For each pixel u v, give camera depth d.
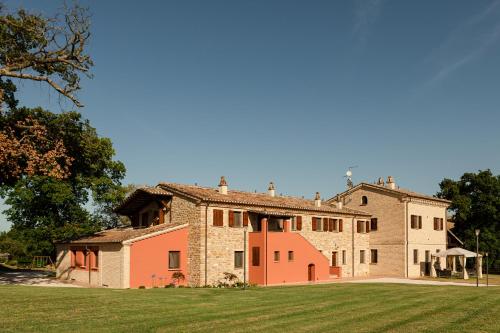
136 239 31.03
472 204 58.00
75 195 51.47
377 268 48.69
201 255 32.97
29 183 48.69
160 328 14.05
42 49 29.20
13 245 67.00
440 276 48.12
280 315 16.77
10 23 27.55
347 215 46.28
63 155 31.83
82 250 35.56
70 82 30.19
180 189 34.94
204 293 24.20
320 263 40.09
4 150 27.75
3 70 27.95
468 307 19.05
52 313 16.05
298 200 45.41
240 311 17.59
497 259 56.03
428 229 50.56
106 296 21.11
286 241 37.34
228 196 36.81
